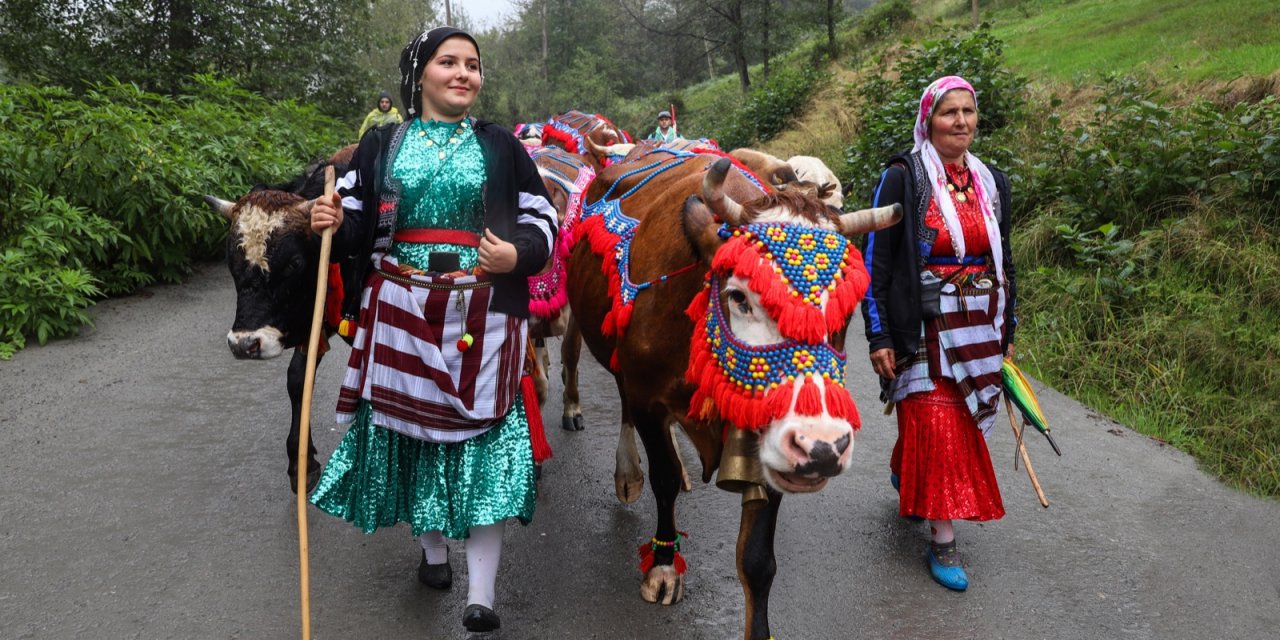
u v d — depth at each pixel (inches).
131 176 311.9
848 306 87.5
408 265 106.6
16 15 668.7
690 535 146.7
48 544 136.6
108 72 683.4
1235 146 248.2
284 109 588.4
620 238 127.3
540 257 107.7
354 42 837.2
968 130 127.7
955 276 129.4
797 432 82.7
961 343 129.0
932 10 1099.9
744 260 86.7
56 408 197.2
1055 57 505.4
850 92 549.3
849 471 174.2
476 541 108.7
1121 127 282.7
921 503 131.5
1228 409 194.1
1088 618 123.5
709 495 163.2
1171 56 407.8
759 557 103.0
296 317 129.0
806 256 87.5
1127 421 200.1
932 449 130.2
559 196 184.2
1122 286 235.9
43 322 249.0
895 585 131.9
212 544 138.3
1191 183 255.1
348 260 129.4
